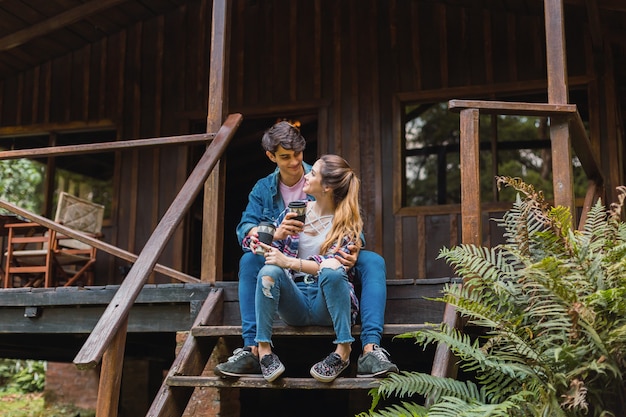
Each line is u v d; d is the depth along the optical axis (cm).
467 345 287
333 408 648
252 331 318
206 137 405
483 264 308
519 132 1150
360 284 332
